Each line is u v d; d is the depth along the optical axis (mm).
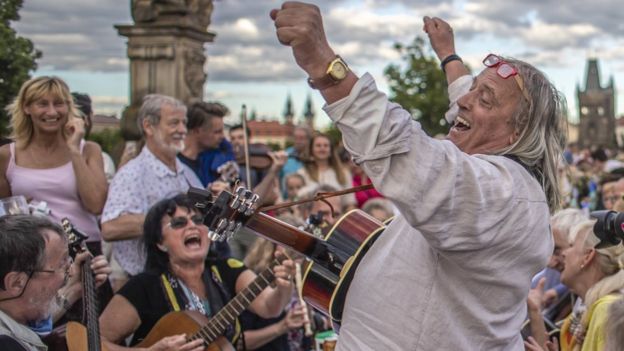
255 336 4582
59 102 4875
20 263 2996
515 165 2316
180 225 4105
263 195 6570
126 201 5078
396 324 2309
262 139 43750
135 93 11969
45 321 3342
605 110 126750
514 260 2268
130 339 4191
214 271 4367
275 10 2072
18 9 11000
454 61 3297
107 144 10461
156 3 11844
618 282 3740
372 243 2504
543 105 2402
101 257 3975
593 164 15508
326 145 8922
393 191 2006
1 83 10758
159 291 4117
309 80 2080
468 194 2084
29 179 4879
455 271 2275
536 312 4035
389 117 2014
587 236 3895
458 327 2301
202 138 6570
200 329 3924
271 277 3980
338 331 2600
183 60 11938
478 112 2408
